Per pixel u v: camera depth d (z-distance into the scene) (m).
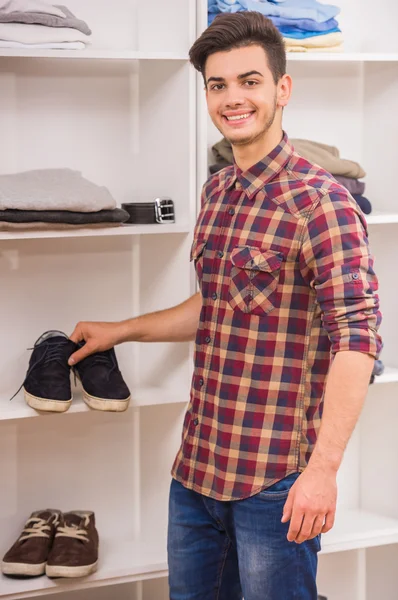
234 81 1.72
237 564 2.00
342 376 1.61
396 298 2.65
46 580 2.28
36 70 2.39
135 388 2.43
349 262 1.64
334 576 2.86
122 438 2.60
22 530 2.53
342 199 1.68
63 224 2.14
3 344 2.47
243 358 1.77
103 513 2.61
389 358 2.68
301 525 1.62
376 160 2.68
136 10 2.44
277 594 1.79
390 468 2.73
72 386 2.42
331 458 1.62
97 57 2.15
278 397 1.75
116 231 2.20
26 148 2.41
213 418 1.83
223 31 1.70
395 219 2.45
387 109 2.62
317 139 2.69
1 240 2.42
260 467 1.76
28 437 2.51
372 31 2.67
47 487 2.55
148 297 2.52
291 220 1.71
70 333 2.53
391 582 2.81
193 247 1.92
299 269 1.72
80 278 2.52
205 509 1.90
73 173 2.30
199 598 1.96
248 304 1.75
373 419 2.77
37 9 2.11
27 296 2.47
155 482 2.63
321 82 2.66
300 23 2.35
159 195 2.43
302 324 1.74
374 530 2.63
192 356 2.35
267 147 1.77
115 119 2.47
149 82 2.43
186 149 2.27
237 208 1.80
